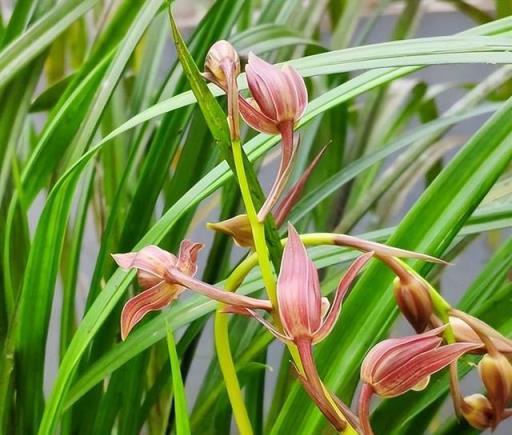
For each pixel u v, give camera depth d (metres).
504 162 0.69
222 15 0.86
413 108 1.26
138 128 1.00
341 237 0.65
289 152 0.64
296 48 1.21
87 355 0.80
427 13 1.69
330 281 0.80
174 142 0.81
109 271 0.91
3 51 0.80
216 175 0.75
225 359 0.66
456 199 0.70
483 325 0.66
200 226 1.69
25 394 0.79
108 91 0.77
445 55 0.68
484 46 0.68
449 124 0.91
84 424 0.81
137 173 1.04
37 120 1.79
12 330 0.77
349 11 1.26
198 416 0.82
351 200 1.17
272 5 1.11
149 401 0.81
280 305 0.62
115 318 0.80
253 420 0.87
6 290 0.80
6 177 0.81
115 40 0.89
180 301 0.79
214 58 0.65
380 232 0.77
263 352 0.85
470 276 1.62
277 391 0.94
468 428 0.74
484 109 0.90
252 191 0.64
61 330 0.83
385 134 1.25
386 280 0.70
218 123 0.64
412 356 0.63
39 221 0.74
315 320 0.62
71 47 1.33
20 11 0.85
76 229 0.82
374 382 0.63
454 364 0.67
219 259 0.91
